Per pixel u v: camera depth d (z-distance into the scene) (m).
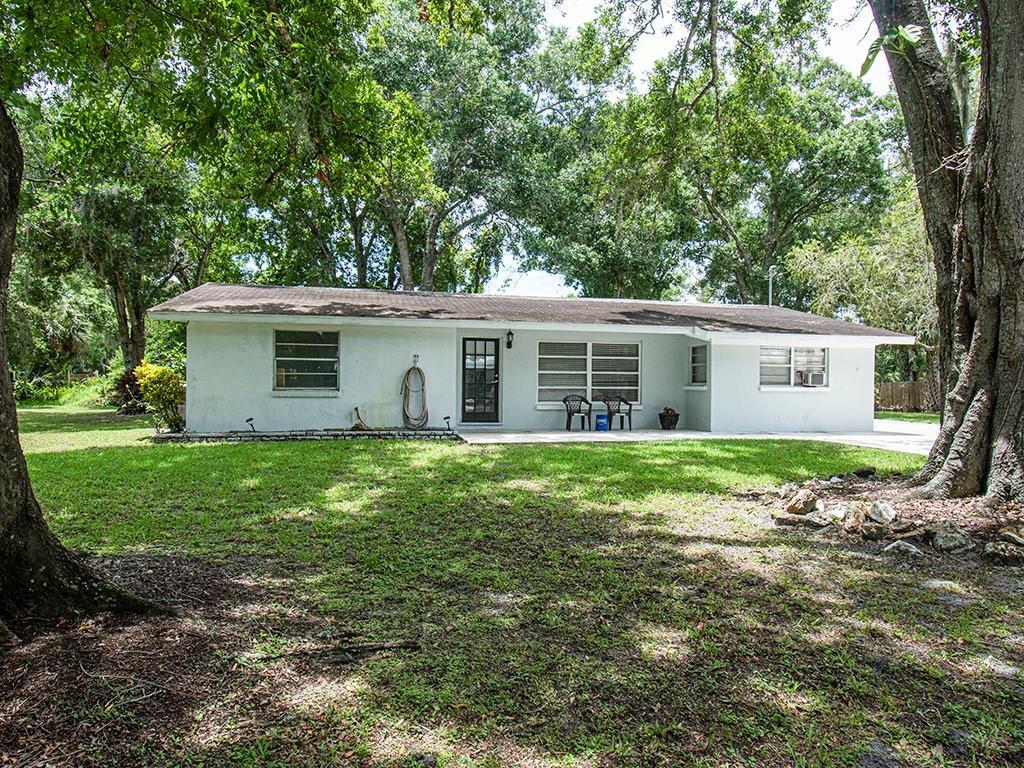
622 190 13.77
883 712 2.54
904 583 4.10
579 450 10.45
